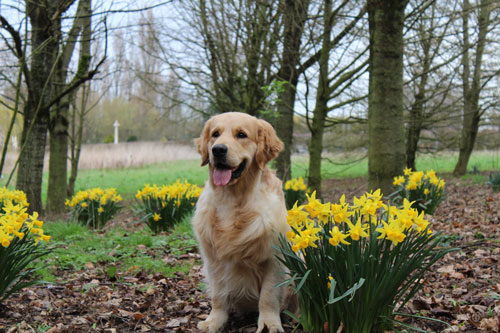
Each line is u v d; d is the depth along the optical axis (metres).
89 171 24.08
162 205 6.87
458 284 3.74
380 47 6.81
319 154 10.86
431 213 6.63
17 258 3.22
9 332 2.99
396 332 2.50
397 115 6.87
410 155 15.48
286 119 12.43
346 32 9.89
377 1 6.73
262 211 2.99
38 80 7.83
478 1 12.00
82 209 7.53
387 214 2.62
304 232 2.42
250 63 12.05
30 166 7.99
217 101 13.20
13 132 15.84
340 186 16.86
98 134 46.28
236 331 3.12
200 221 3.17
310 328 2.64
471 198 8.66
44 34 7.64
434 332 2.82
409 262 2.45
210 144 3.23
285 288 3.13
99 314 3.40
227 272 3.07
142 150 27.38
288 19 9.78
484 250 4.62
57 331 3.01
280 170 12.56
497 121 16.55
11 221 3.04
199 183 19.12
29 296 3.67
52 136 10.55
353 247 2.40
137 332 3.13
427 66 12.52
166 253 5.49
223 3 11.32
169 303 3.78
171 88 13.84
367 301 2.41
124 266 4.83
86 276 4.43
